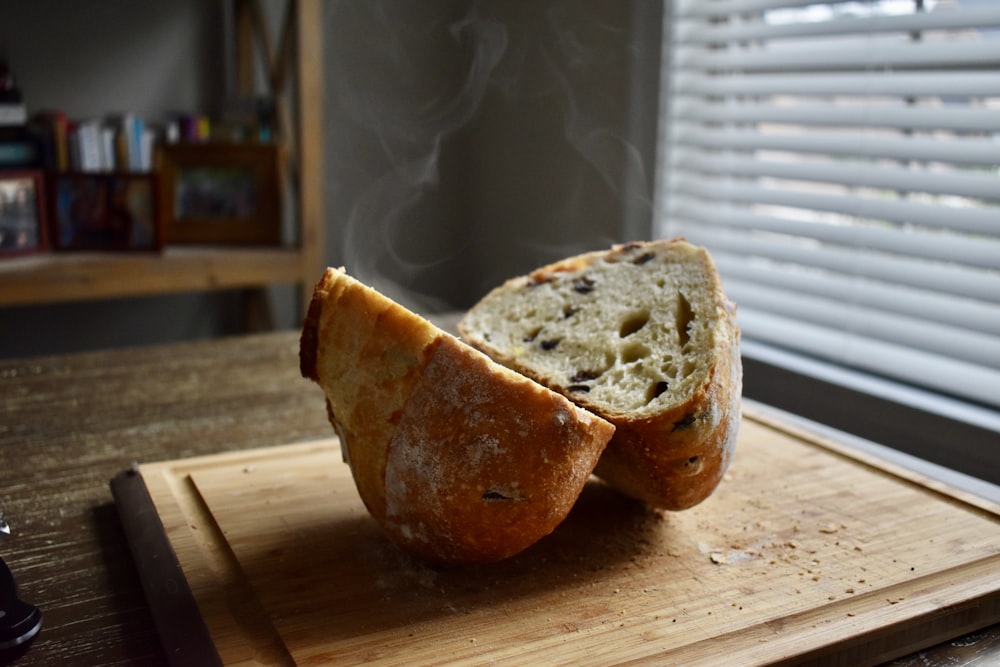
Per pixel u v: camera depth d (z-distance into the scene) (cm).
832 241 172
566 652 85
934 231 166
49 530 110
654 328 115
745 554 105
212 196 213
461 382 94
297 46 204
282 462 126
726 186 190
